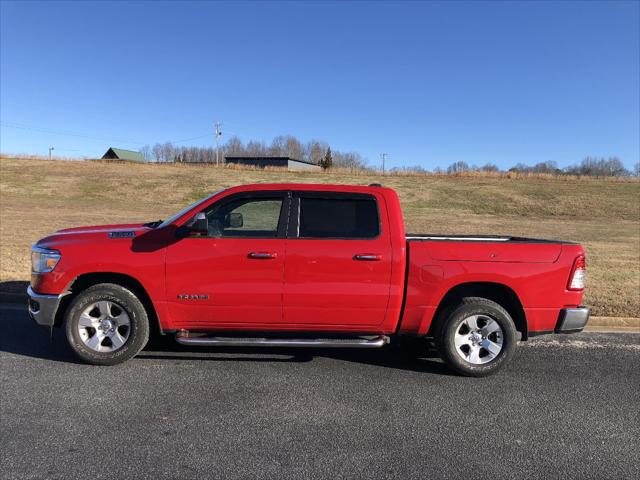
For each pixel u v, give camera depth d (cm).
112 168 4622
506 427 377
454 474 311
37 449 326
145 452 325
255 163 8612
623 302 767
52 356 500
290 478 301
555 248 477
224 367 486
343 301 465
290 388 439
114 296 466
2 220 1919
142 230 480
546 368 510
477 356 479
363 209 475
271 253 459
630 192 3834
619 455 339
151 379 449
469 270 467
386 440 351
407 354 546
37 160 4975
